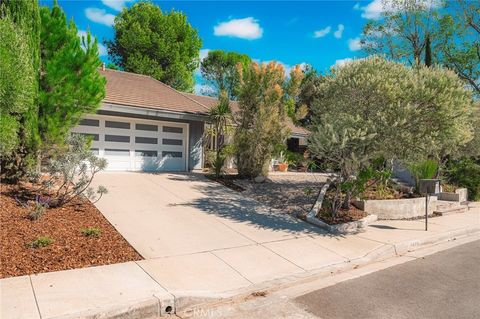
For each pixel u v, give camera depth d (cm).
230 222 880
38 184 910
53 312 414
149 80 1859
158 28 3184
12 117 814
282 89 1391
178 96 1709
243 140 1390
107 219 796
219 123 1511
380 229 941
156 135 1527
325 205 1040
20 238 620
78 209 828
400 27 2311
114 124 1420
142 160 1492
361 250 751
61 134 925
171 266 591
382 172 980
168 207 953
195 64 3581
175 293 484
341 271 645
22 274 511
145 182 1227
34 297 448
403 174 1608
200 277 560
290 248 734
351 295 526
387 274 626
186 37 3359
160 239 716
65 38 961
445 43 2200
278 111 1377
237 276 578
